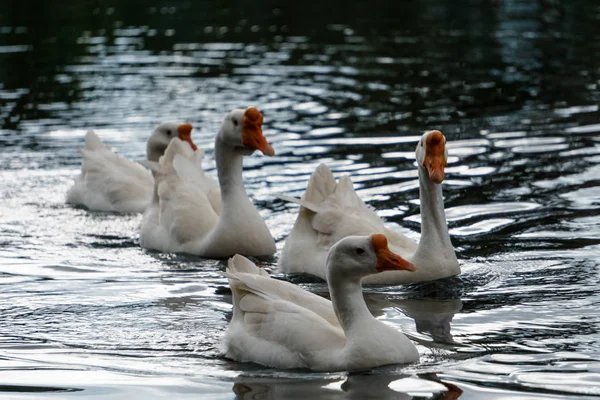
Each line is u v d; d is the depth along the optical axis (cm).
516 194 1697
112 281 1346
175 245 1524
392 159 1959
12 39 3416
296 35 3422
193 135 2188
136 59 3059
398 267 1002
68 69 2923
